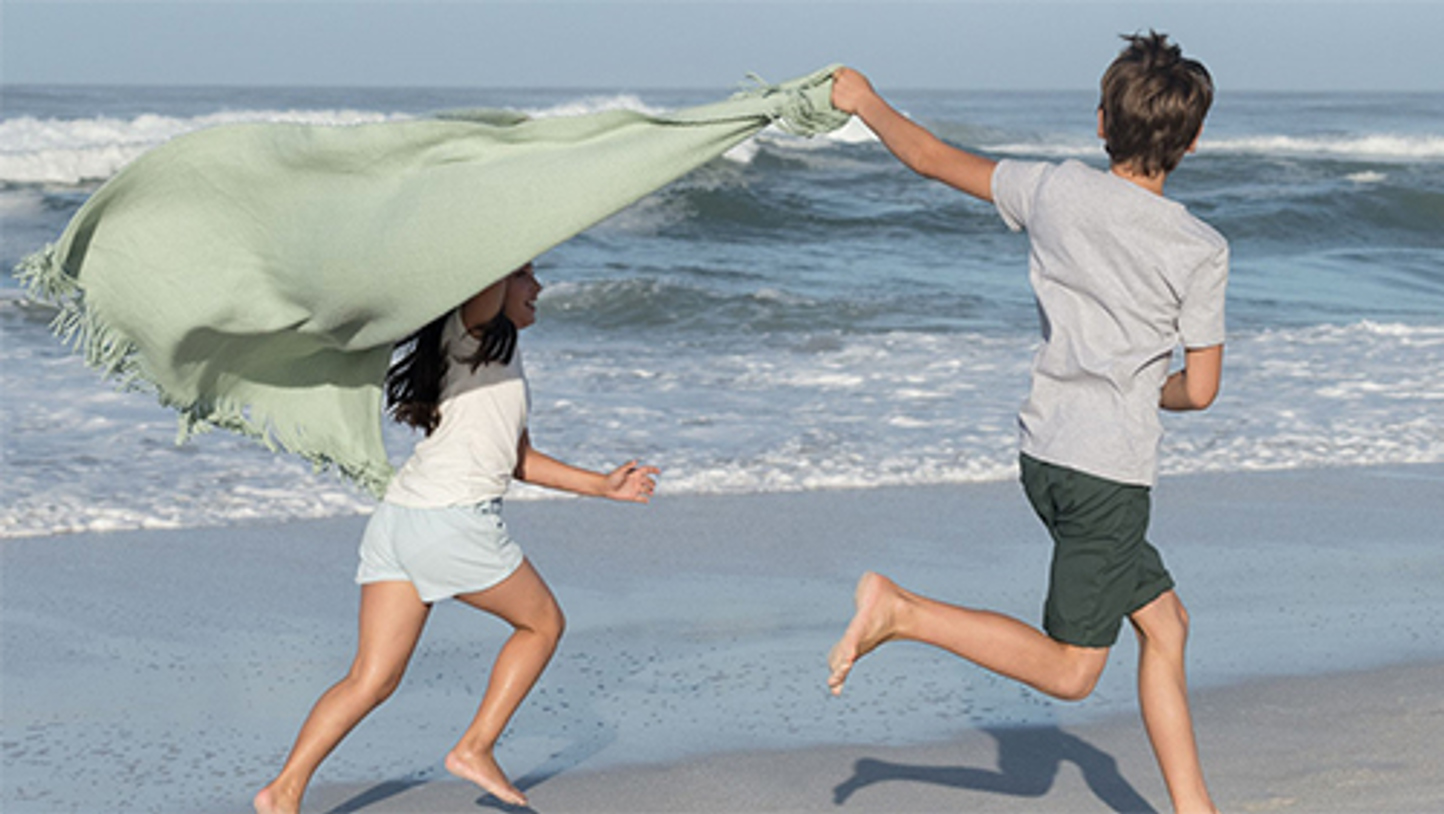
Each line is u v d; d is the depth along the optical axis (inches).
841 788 158.6
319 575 240.7
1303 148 1897.1
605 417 358.9
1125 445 125.7
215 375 144.6
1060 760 167.0
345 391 145.0
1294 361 455.8
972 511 285.9
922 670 197.9
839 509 285.0
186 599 226.7
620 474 151.0
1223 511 288.8
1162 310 125.0
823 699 186.1
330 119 1373.0
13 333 455.8
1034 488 131.7
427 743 173.0
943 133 1760.6
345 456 145.2
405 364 142.4
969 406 381.4
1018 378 422.9
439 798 157.2
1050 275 128.3
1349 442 348.2
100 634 210.1
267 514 274.7
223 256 138.0
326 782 161.3
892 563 250.4
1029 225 129.3
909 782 160.4
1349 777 158.7
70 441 321.7
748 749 169.8
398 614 140.9
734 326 532.7
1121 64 126.2
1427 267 780.0
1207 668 197.8
